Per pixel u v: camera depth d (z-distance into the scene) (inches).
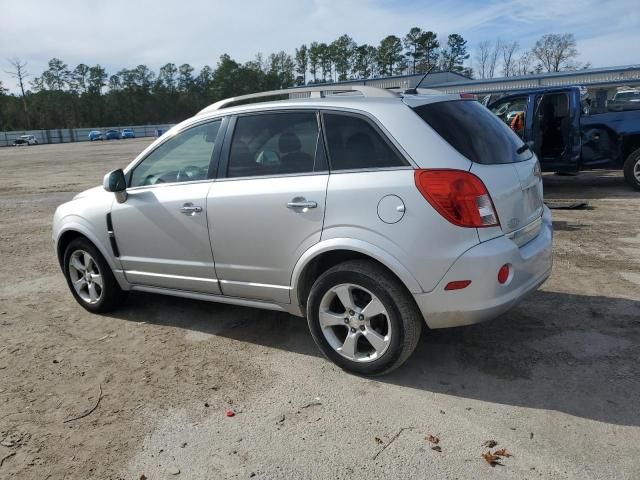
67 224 190.7
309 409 126.8
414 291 125.3
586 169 390.6
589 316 170.9
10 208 464.8
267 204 143.2
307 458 109.3
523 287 132.1
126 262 179.3
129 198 175.0
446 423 118.7
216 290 161.5
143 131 3878.0
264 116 150.2
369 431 117.2
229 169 154.9
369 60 4741.6
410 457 107.9
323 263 145.6
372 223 127.3
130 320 187.6
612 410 120.4
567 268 220.2
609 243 256.8
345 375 141.9
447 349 153.0
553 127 388.5
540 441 111.0
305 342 163.5
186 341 168.2
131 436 119.6
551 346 151.7
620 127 370.9
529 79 1686.8
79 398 136.5
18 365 156.1
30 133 3432.6
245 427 121.0
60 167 988.6
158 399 134.4
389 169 127.9
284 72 5064.0
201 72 5329.7
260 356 155.6
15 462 112.3
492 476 101.3
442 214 121.3
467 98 153.0
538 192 152.7
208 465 108.9
